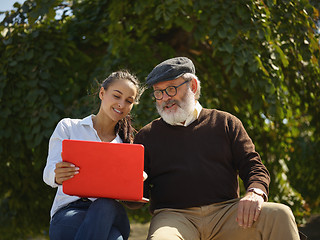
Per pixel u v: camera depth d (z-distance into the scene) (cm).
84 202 193
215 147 205
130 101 208
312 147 464
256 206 175
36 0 389
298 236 171
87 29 454
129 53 421
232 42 375
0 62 412
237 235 188
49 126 385
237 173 213
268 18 387
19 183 439
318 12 421
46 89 405
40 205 453
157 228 187
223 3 373
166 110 207
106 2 449
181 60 214
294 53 405
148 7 422
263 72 379
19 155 412
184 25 395
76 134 206
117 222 183
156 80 208
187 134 207
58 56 428
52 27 439
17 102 400
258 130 459
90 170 174
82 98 402
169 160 206
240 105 457
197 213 198
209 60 486
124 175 174
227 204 200
